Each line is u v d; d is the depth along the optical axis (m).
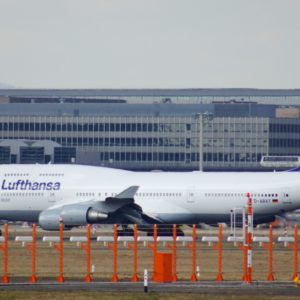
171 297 184.12
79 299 182.12
